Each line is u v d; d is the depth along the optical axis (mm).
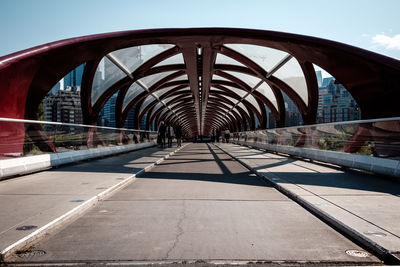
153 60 20297
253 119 41375
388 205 4832
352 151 9656
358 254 3123
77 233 3768
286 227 4023
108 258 3027
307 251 3207
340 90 123375
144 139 27844
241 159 13891
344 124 10086
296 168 10148
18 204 4879
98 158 14570
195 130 103000
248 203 5410
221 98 39812
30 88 11734
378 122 8297
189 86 33219
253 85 26969
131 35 13734
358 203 4977
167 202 5469
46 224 3822
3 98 10086
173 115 60000
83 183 6988
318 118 129000
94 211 4820
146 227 4012
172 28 14609
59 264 2889
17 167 8234
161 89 30844
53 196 5504
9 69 9852
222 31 14539
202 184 7508
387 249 3000
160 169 10859
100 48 13641
